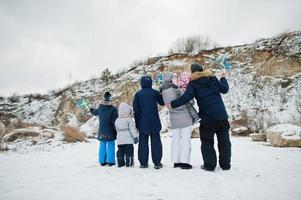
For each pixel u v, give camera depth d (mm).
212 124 5535
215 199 3697
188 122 5848
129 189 4215
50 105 33938
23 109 33875
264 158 7109
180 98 5664
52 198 3871
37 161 7473
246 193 3922
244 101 20750
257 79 22000
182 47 29703
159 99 6285
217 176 4953
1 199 3875
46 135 13266
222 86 5879
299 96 19562
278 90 20688
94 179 4934
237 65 23719
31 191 4242
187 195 3877
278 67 22234
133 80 26000
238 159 6961
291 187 4223
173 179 4785
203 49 28172
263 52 23625
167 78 6355
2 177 5262
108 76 30703
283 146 9609
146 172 5422
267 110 19375
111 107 6691
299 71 21531
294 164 6207
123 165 6238
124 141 6160
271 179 4734
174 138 5930
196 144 10852
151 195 3900
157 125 5965
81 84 30922
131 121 6211
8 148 10867
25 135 12984
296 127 9977
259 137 11586
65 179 5004
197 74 5758
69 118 26594
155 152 5844
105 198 3809
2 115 32344
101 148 6609
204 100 5621
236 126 16453
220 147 5613
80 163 7074
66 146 11805
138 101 6129
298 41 23469
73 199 3807
